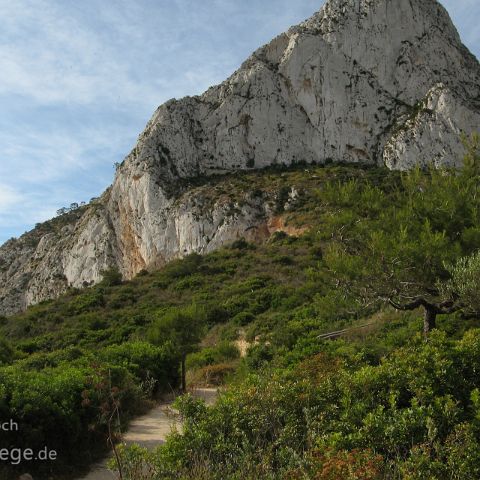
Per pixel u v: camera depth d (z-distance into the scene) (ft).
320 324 65.41
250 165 205.87
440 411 18.29
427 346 22.21
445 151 172.04
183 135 211.82
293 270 130.41
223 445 18.60
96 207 230.89
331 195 41.81
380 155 186.29
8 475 24.93
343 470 14.38
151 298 134.72
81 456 28.43
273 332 68.80
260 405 20.51
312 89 205.67
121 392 35.06
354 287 38.78
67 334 109.91
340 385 21.35
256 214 172.04
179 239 180.04
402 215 38.73
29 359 56.49
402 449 17.02
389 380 20.79
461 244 35.83
